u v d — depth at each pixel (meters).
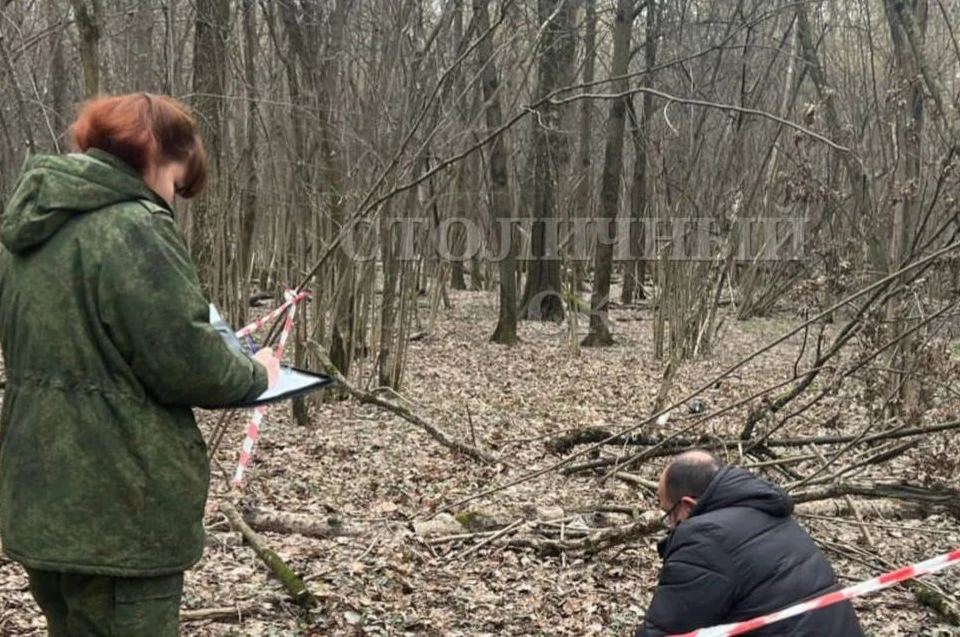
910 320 7.02
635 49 16.42
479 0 9.60
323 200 9.42
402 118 9.31
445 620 4.60
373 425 8.96
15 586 4.33
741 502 3.03
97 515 2.12
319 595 4.64
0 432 2.23
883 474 7.31
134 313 2.10
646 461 7.45
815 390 9.83
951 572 5.57
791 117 17.80
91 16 6.43
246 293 11.34
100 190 2.16
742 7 17.16
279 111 10.77
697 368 13.43
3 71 8.86
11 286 2.19
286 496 6.50
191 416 2.28
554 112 16.09
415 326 16.09
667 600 2.98
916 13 9.23
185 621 4.28
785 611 2.80
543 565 5.40
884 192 9.11
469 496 6.63
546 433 8.97
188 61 11.62
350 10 10.30
